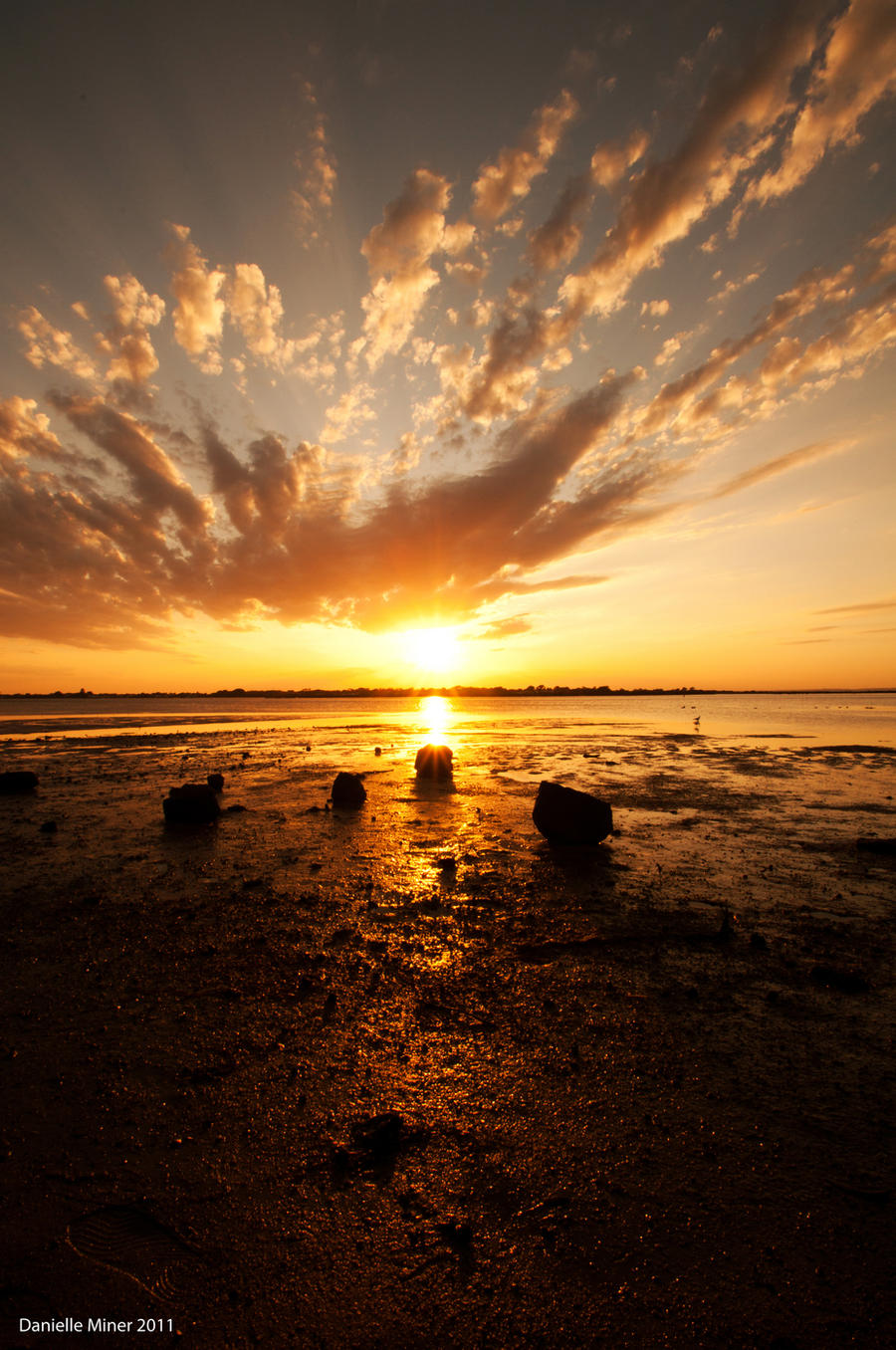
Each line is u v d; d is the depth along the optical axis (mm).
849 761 21547
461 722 46844
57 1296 2377
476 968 5305
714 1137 3223
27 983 5008
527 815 12086
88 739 34062
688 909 6785
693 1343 2180
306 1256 2551
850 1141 3193
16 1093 3576
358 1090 3623
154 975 5160
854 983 4945
